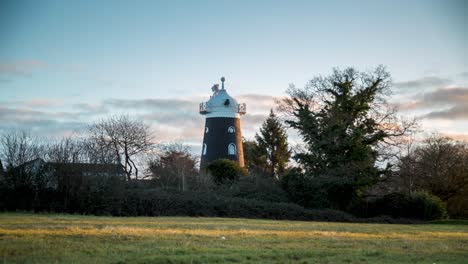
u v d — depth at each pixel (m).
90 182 44.78
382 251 17.58
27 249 15.67
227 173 59.31
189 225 28.08
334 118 55.50
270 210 48.19
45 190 44.41
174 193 48.81
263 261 14.98
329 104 57.16
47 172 44.75
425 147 65.06
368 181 53.91
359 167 53.97
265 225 30.75
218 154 75.88
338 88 56.69
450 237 24.83
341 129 55.09
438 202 53.03
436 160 63.53
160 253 15.62
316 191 52.84
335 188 53.56
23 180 44.16
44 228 22.45
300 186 53.44
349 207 54.28
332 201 54.00
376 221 49.22
